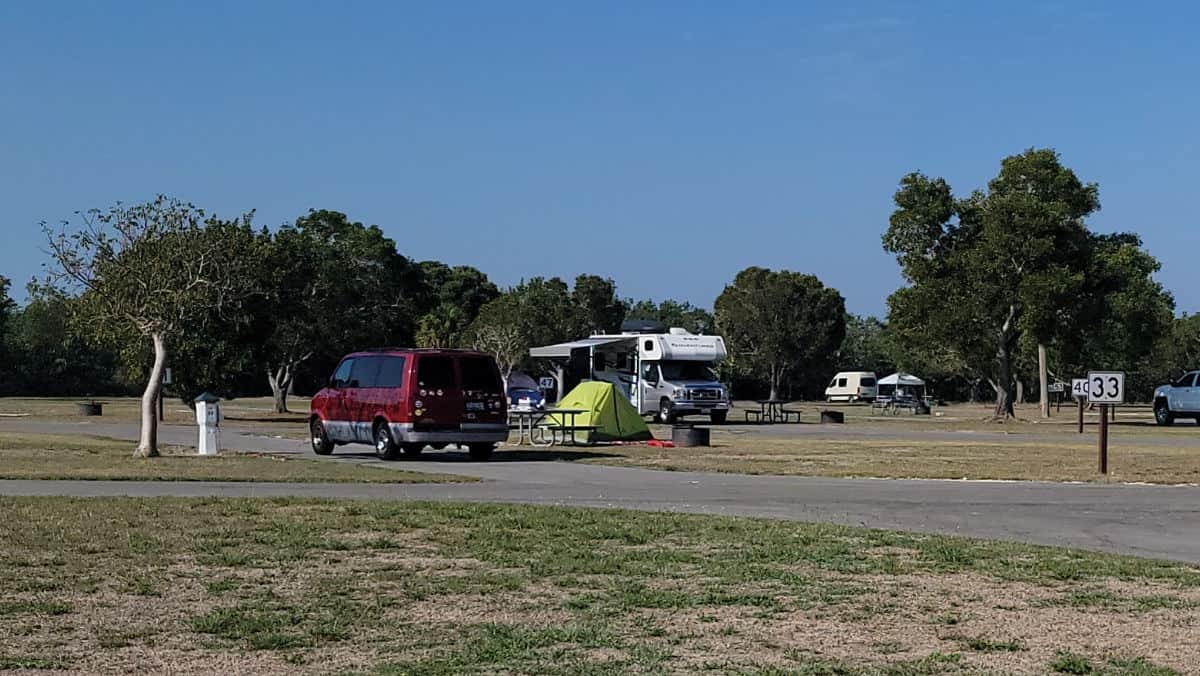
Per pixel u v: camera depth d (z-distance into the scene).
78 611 9.70
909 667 8.16
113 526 14.05
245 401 84.56
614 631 9.16
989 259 57.59
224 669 8.05
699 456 29.42
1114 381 24.92
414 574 11.36
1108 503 18.83
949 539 13.94
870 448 33.75
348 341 61.34
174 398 81.50
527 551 12.70
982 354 63.53
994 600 10.40
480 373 27.62
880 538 13.86
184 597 10.25
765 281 111.62
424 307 86.62
